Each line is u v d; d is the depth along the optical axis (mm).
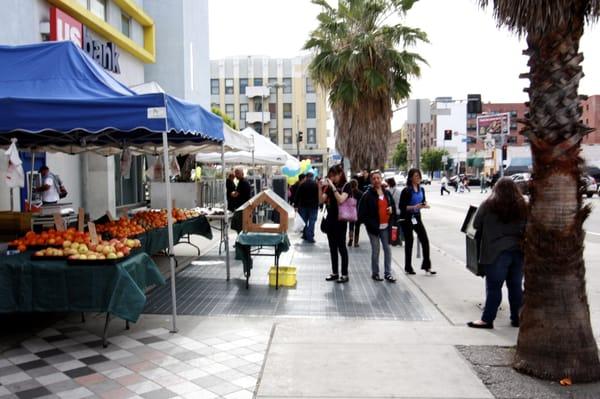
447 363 5027
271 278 8734
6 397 4348
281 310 7160
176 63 21875
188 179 16828
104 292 5621
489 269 6180
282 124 66125
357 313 7023
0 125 5867
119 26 17281
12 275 5633
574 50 4488
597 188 39656
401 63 17375
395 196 12930
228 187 15719
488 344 5617
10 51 6809
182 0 21750
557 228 4562
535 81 4605
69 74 6625
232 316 6824
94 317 6707
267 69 66188
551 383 4527
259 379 4703
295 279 8844
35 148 9703
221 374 4848
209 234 11703
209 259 11414
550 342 4609
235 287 8594
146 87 9844
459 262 11219
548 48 4496
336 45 18344
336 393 4375
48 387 4551
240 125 66812
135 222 8977
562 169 4531
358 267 10539
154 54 20031
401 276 9586
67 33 12648
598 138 98750
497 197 6105
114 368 4992
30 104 5875
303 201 14664
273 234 8453
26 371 4918
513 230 6102
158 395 4395
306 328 6242
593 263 11164
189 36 23078
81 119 5926
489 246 6148
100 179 15398
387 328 6266
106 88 6676
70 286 5617
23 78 6531
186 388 4539
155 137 9406
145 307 7258
